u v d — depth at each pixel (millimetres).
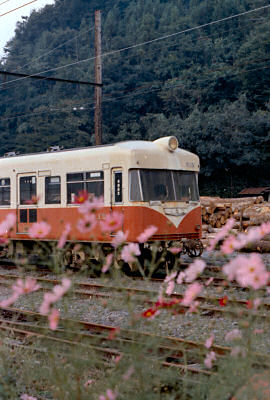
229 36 79750
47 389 4590
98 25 20328
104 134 68812
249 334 3453
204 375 4730
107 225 3609
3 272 13086
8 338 6207
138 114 73938
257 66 64125
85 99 77125
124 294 3756
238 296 8930
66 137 69125
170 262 12062
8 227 3914
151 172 11750
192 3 111000
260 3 87750
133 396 3641
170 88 68875
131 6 124938
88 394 3750
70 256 12258
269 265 12422
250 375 3289
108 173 11734
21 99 93938
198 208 12805
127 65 77812
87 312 8125
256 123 51469
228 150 49594
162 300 3686
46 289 9656
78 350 3896
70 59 96000
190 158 12703
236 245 3391
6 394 4375
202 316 7465
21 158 13867
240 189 51656
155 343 3684
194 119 52969
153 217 11562
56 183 12820
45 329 4590
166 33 88688
